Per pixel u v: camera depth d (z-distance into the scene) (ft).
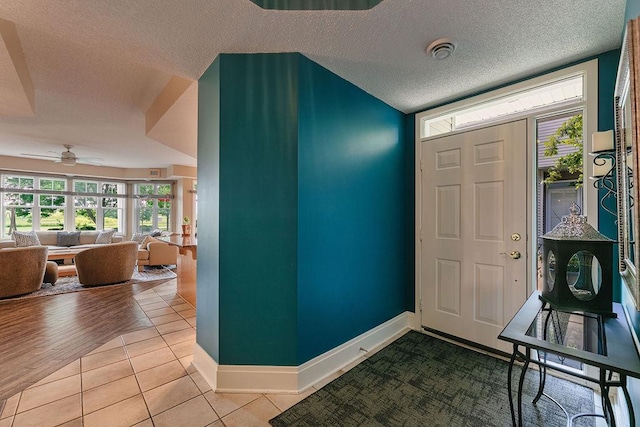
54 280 15.67
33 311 11.64
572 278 5.26
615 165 5.57
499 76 7.52
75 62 8.09
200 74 7.28
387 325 9.04
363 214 8.22
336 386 6.51
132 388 6.38
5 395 6.14
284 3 5.02
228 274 6.38
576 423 5.41
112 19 5.23
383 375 6.96
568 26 5.57
